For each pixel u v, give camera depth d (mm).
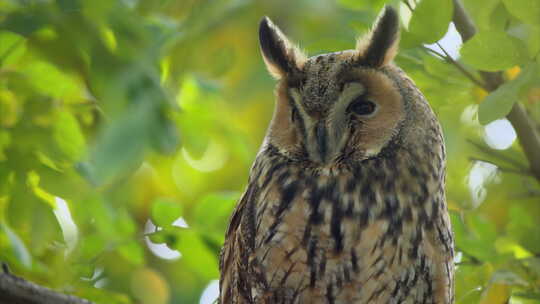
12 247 8891
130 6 10242
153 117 8828
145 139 8633
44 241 9117
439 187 9398
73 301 8172
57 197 9289
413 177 9227
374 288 9031
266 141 9719
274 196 9219
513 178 11188
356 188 9148
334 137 9188
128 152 8508
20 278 8094
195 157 11336
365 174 9211
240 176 13977
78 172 9430
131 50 9562
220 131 11805
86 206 9922
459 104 10086
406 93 9406
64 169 9477
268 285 9180
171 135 8844
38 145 9523
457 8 9453
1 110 9805
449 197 11734
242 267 9430
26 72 10109
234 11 12539
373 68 9414
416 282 9109
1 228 8984
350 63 9430
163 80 10055
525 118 9828
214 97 11953
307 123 9289
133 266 12555
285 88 9539
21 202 9203
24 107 9781
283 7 13297
